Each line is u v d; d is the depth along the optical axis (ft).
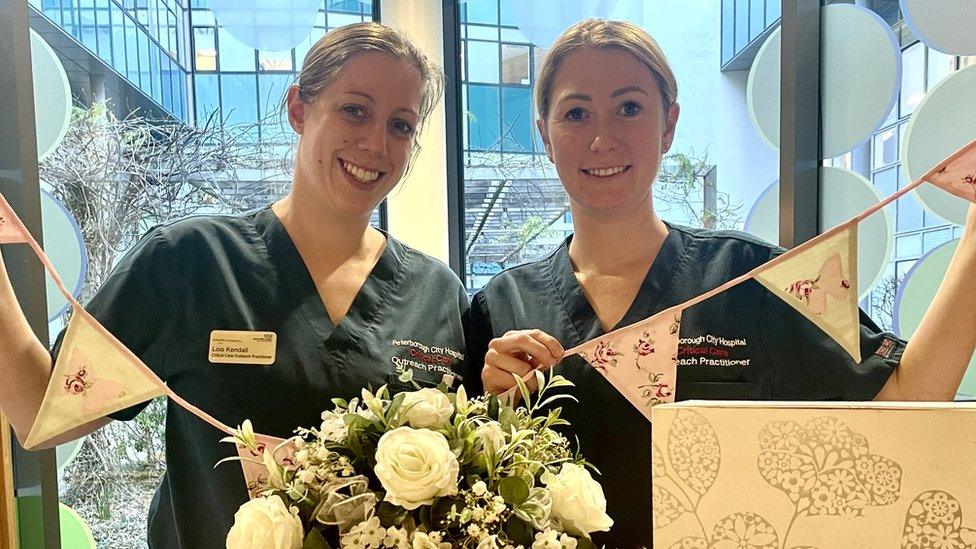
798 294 2.55
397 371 3.38
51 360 3.00
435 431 2.15
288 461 2.50
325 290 3.49
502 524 2.06
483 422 2.43
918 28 4.81
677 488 1.84
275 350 3.25
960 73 4.71
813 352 3.26
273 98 6.41
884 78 5.07
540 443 2.38
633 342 2.77
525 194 7.08
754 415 1.77
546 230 7.06
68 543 5.55
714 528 1.80
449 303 3.79
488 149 7.13
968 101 4.70
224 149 6.39
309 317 3.36
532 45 6.73
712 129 5.97
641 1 6.13
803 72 5.36
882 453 1.67
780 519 1.74
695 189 6.08
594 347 2.81
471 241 7.32
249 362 3.21
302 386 3.22
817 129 5.43
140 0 6.02
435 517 2.03
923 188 4.87
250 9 6.31
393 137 3.45
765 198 5.65
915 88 4.92
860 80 5.19
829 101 5.38
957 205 4.71
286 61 6.41
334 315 3.44
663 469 1.85
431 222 7.05
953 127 4.76
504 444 2.24
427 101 3.84
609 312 3.54
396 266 3.75
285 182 6.48
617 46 3.43
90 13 5.78
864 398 3.11
